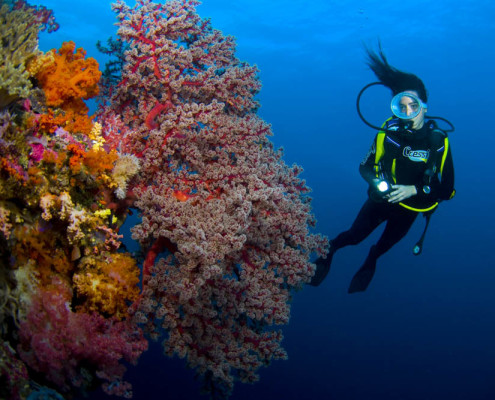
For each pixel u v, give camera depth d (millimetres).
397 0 30750
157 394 5406
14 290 2141
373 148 4367
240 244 2346
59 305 2176
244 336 2906
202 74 3154
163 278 2568
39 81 2336
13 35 2205
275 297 2947
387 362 10266
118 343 2287
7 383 1928
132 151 2846
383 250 5309
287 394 7910
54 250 2365
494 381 9766
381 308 13820
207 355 2736
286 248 3021
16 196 2131
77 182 2357
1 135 1972
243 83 3402
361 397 8539
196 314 2676
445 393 9219
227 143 3004
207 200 2789
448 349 11391
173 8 3148
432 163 4102
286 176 3346
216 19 33062
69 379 2299
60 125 2324
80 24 26438
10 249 2135
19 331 2100
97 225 2418
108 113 3119
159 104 3102
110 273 2426
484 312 14266
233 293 2756
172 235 2443
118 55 3576
